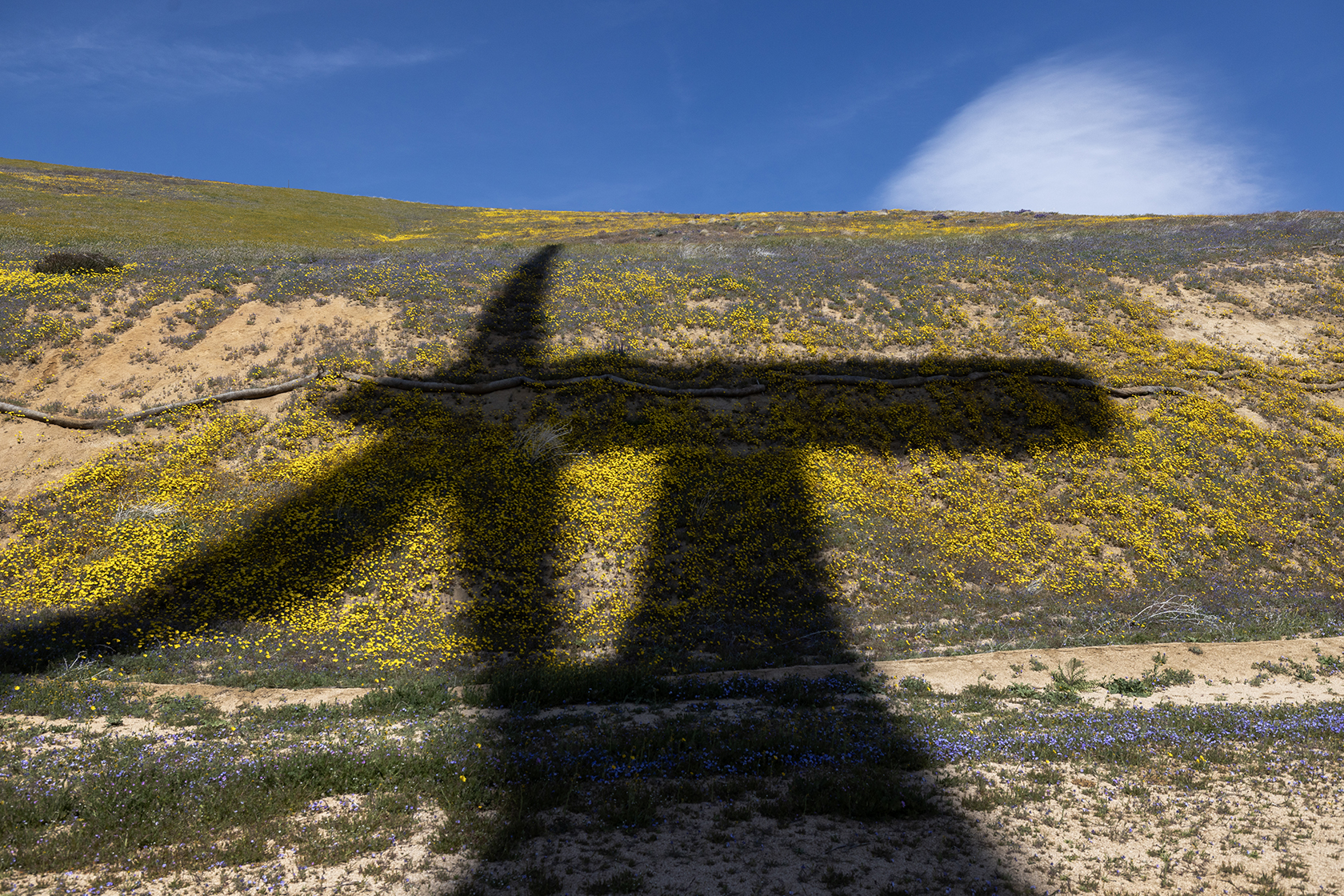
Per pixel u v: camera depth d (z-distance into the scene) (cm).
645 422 2409
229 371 2470
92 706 1212
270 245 4325
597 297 3186
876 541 2056
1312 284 3388
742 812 821
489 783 909
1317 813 812
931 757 1003
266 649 1580
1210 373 2756
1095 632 1753
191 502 1986
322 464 2128
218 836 764
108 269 3053
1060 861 706
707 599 1831
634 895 647
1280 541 2127
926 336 2916
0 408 2212
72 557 1800
